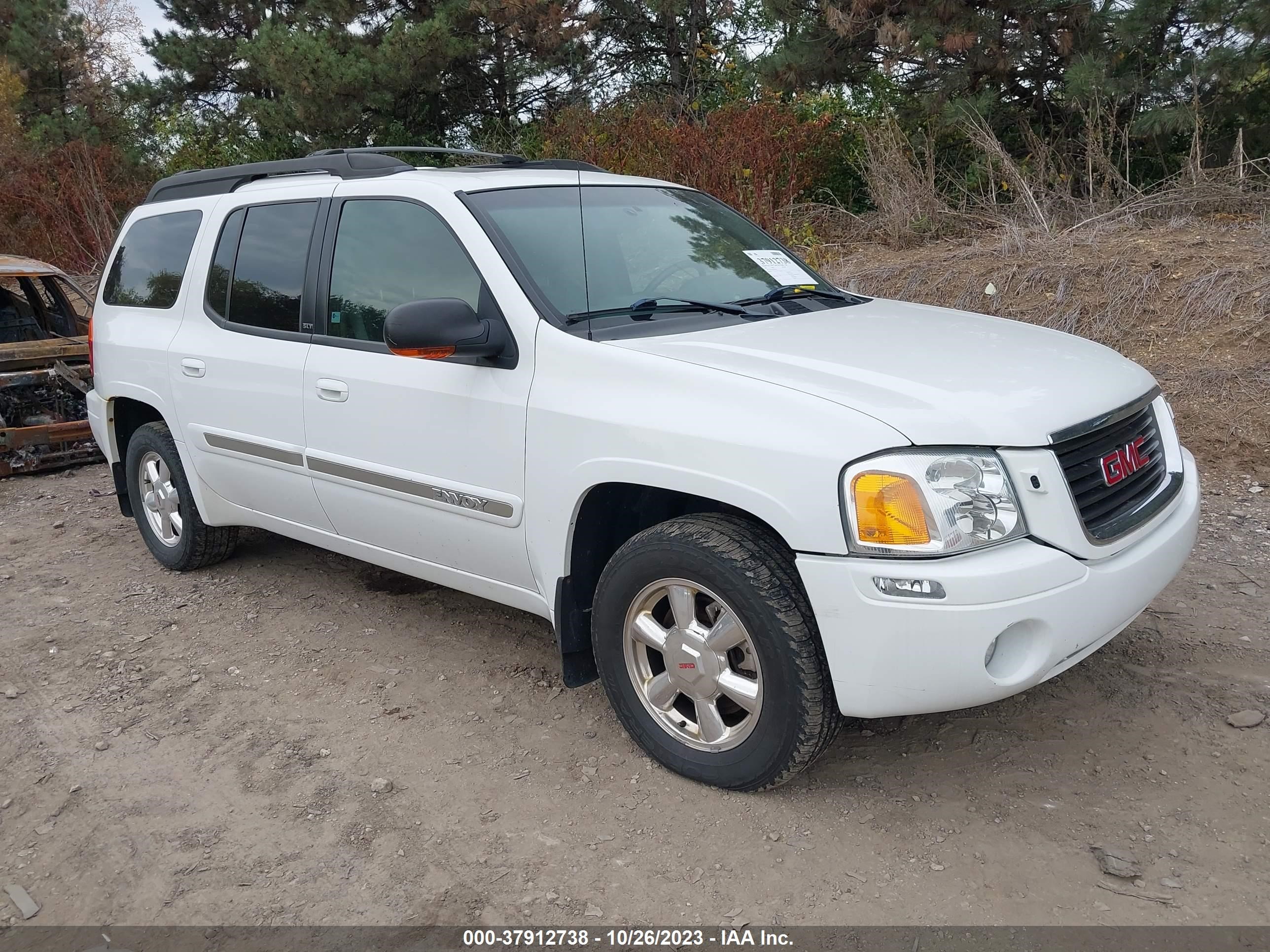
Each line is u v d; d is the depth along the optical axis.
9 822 3.21
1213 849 2.74
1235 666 3.69
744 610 2.85
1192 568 4.58
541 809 3.10
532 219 3.65
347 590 4.95
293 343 4.11
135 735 3.69
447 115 17.09
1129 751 3.21
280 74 14.56
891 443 2.61
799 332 3.37
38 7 22.86
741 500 2.78
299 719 3.74
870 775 3.17
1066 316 7.37
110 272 5.41
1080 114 10.86
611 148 11.34
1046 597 2.63
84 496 6.96
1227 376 6.32
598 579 3.43
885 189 10.19
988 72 10.65
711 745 3.08
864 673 2.67
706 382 2.91
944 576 2.56
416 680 3.98
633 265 3.70
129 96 19.45
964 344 3.30
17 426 7.60
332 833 3.05
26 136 18.52
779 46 11.87
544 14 15.01
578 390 3.16
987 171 10.38
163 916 2.75
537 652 4.16
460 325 3.20
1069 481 2.79
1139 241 8.05
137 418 5.46
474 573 3.71
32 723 3.82
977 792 3.05
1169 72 9.81
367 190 3.93
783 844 2.87
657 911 2.65
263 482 4.40
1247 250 7.50
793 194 10.48
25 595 5.12
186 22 19.81
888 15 10.70
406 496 3.72
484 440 3.40
